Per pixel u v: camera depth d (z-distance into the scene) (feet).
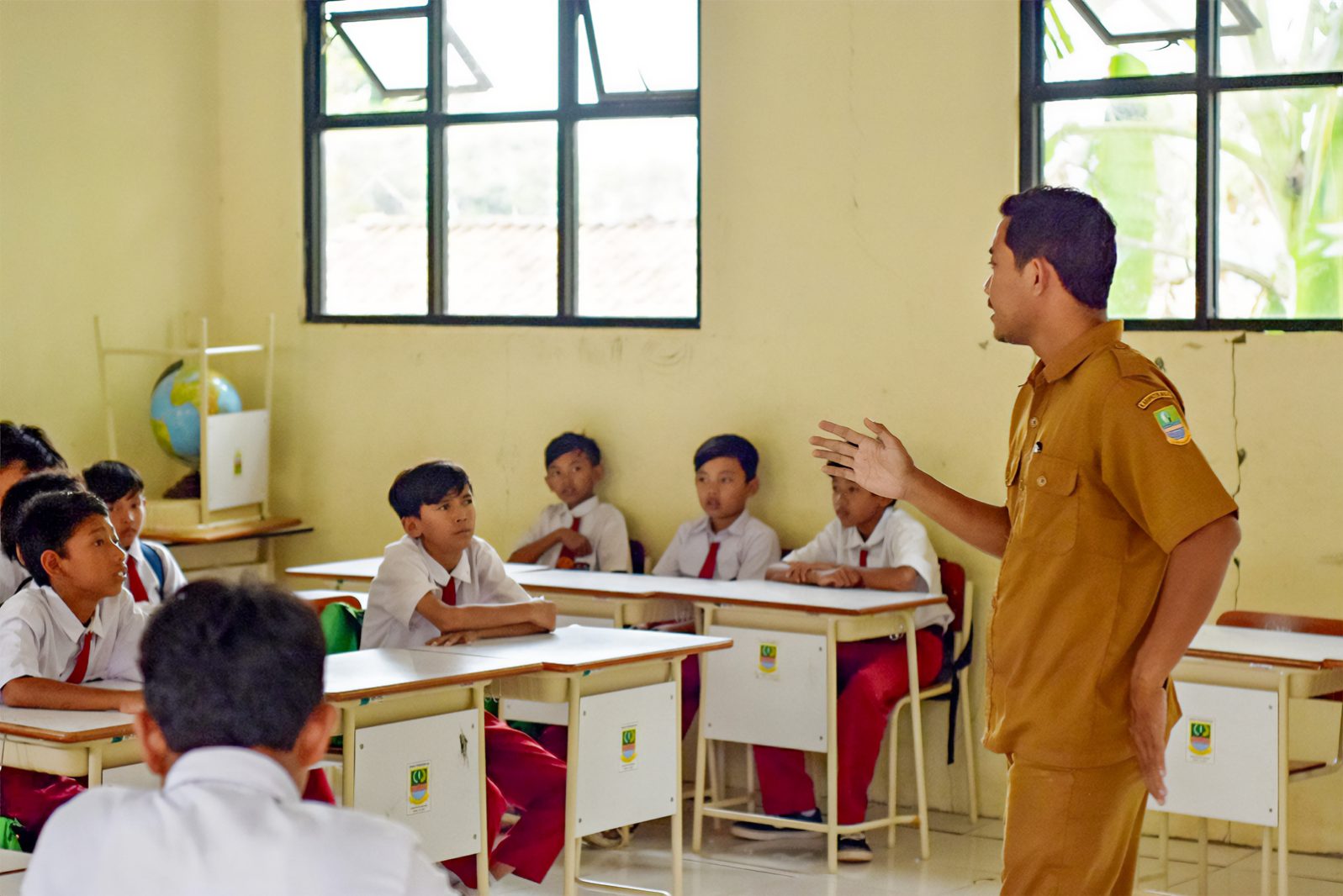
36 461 12.58
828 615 13.78
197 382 18.31
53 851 4.21
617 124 17.72
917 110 15.92
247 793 4.22
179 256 19.44
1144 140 15.08
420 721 10.54
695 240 17.42
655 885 13.47
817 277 16.51
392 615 12.25
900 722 16.16
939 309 15.89
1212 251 14.83
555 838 11.60
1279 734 11.45
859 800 14.29
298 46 19.33
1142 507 6.98
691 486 17.29
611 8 17.57
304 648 4.47
